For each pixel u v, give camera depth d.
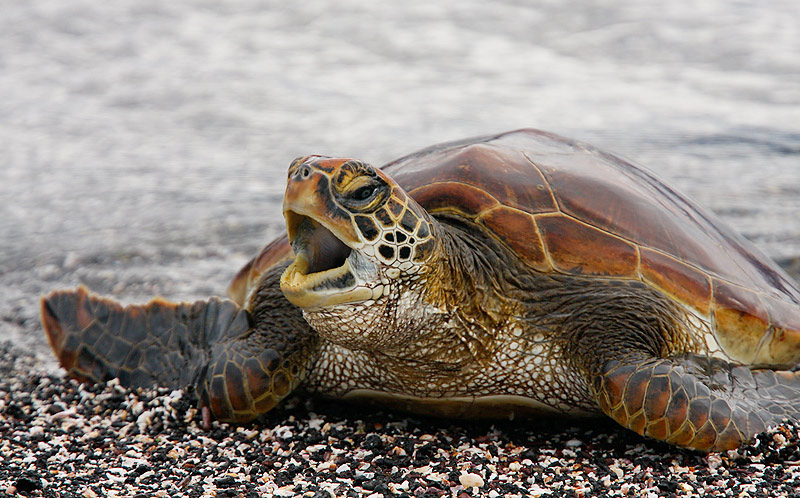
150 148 52.41
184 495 13.39
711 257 17.78
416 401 16.56
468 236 16.34
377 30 91.00
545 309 16.11
